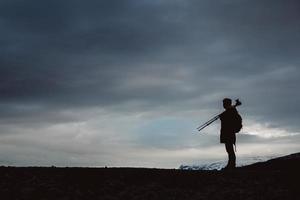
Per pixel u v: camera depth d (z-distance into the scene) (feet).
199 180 48.42
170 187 46.78
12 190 45.91
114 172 51.34
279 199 42.91
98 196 44.86
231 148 56.03
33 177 49.37
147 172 51.13
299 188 45.11
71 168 53.01
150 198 43.98
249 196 43.75
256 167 57.98
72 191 45.98
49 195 45.01
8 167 53.47
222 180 48.14
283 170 52.47
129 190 46.09
